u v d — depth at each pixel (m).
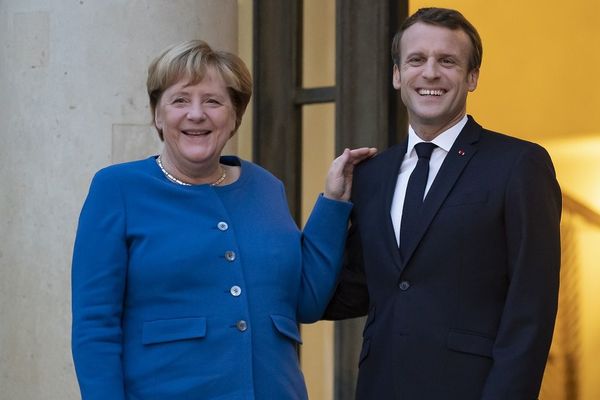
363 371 4.97
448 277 4.71
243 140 8.61
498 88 10.70
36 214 7.11
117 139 7.00
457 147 4.87
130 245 4.80
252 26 8.40
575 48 10.70
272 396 4.83
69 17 7.05
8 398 7.27
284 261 4.99
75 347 4.66
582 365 10.32
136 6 7.05
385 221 4.94
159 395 4.68
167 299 4.74
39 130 7.11
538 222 4.58
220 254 4.80
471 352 4.62
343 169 5.23
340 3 7.82
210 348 4.71
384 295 4.89
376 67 7.70
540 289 4.53
